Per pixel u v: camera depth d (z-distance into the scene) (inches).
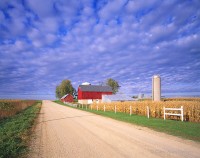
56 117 941.8
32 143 391.2
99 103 1632.6
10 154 311.0
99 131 514.3
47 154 312.0
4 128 576.7
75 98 5128.0
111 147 343.3
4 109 1174.3
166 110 842.2
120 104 1268.5
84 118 873.5
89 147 347.9
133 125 622.2
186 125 592.1
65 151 327.0
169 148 331.0
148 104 964.6
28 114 1100.5
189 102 785.6
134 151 315.0
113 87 4643.2
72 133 496.1
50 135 475.2
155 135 448.8
